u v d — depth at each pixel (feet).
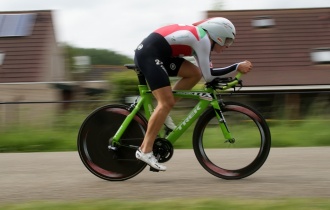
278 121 27.73
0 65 70.28
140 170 13.99
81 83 63.26
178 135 13.74
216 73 13.46
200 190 12.69
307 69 65.82
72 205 10.75
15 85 67.36
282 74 65.10
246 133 13.87
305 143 23.79
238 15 73.82
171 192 12.53
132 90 40.63
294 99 29.71
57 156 20.10
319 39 69.82
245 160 13.94
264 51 68.13
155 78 13.14
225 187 13.01
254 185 13.23
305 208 10.19
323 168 15.99
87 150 14.19
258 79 64.28
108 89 41.88
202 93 13.76
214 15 74.08
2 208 10.77
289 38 70.03
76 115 28.71
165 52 13.33
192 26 13.46
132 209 10.32
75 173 15.78
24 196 12.57
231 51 67.97
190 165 16.81
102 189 13.11
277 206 10.36
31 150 24.52
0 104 29.35
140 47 13.46
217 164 14.11
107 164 14.15
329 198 11.55
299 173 15.08
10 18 78.18
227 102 13.85
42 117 28.94
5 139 24.99
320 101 29.25
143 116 13.94
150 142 13.39
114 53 63.21
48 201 11.78
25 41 74.13
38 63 70.69
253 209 10.15
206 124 14.01
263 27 71.72
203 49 13.23
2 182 14.52
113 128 14.12
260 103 32.19
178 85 14.05
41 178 15.05
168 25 13.69
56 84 65.46
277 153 19.75
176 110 14.66
